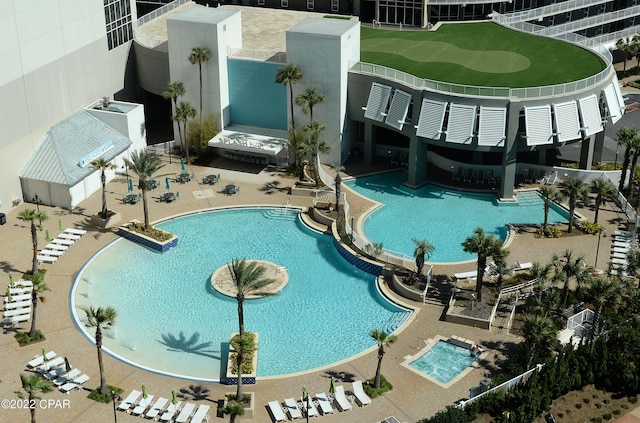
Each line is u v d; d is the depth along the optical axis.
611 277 59.31
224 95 82.19
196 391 51.16
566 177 77.81
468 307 58.44
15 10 70.00
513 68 79.69
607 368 51.09
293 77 76.75
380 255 64.56
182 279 64.00
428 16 95.00
